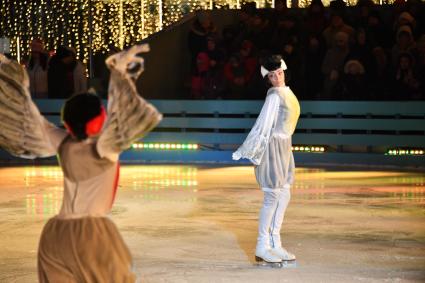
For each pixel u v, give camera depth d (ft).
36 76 95.91
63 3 106.32
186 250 46.47
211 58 92.99
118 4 105.81
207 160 89.97
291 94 42.11
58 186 71.82
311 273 41.16
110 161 27.32
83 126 27.30
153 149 91.20
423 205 60.95
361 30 88.02
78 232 26.89
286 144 42.06
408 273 41.11
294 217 56.13
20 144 28.53
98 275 26.78
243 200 63.36
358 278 40.14
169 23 106.11
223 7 105.81
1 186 71.87
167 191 68.08
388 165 85.81
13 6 107.86
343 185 71.31
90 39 103.24
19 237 50.44
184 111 91.86
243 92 92.58
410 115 86.48
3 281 40.06
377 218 55.77
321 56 90.07
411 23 89.10
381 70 88.22
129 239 49.47
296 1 102.27
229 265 42.91
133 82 26.94
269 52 90.89
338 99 89.10
